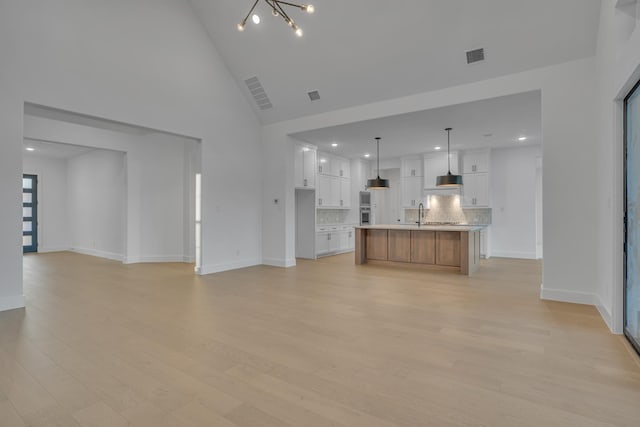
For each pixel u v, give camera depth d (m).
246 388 2.14
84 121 6.35
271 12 4.98
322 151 8.34
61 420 1.80
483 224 8.34
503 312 3.73
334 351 2.71
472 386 2.16
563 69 4.11
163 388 2.14
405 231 6.80
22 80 3.90
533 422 1.78
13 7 3.84
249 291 4.77
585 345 2.81
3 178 3.78
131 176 7.44
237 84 6.50
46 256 8.55
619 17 2.95
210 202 6.11
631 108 2.93
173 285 5.16
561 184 4.13
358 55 4.93
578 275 4.07
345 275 5.93
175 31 5.49
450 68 4.61
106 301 4.23
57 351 2.70
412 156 9.04
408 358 2.58
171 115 5.45
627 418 1.81
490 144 7.62
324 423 1.78
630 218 2.96
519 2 3.77
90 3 4.50
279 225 6.88
